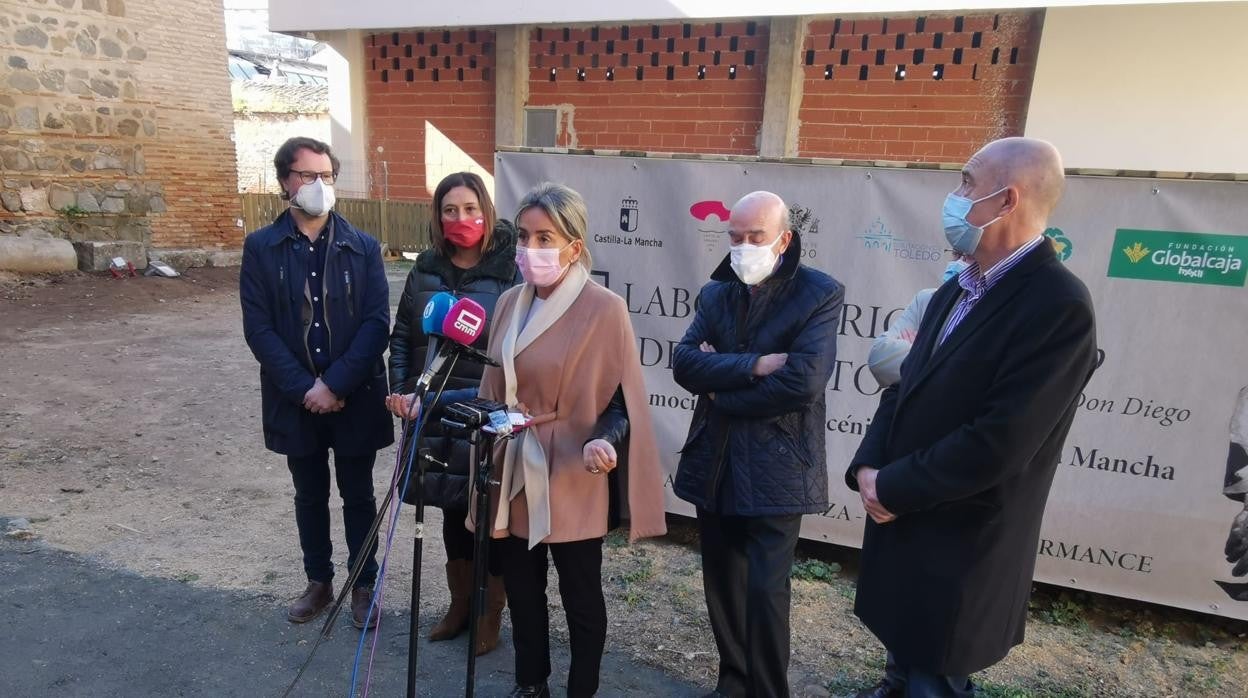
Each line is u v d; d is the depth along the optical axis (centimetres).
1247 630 330
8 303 859
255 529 393
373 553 313
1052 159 182
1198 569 315
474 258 280
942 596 193
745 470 247
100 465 461
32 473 443
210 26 1241
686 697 274
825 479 256
